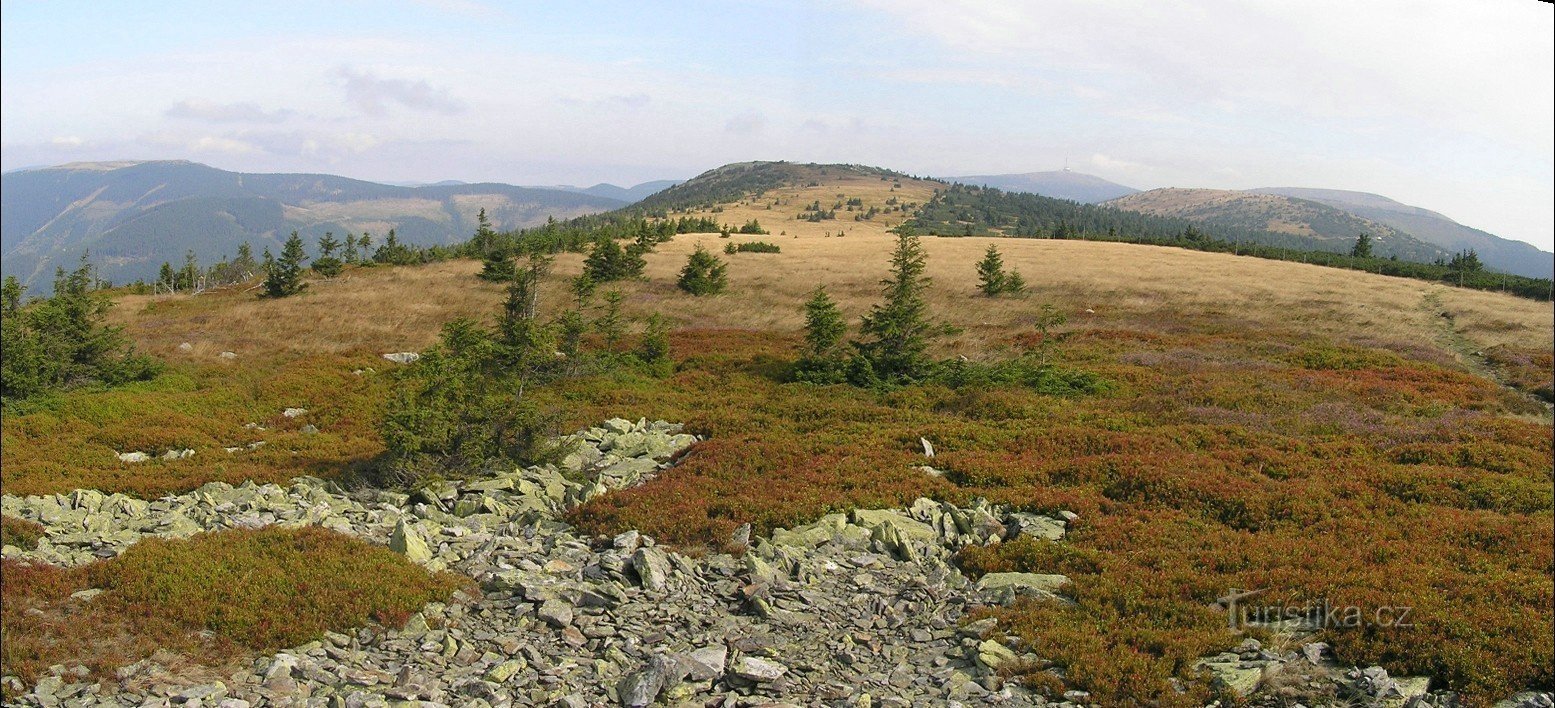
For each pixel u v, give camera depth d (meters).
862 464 19.23
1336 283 64.44
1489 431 23.36
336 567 11.81
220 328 41.91
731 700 9.24
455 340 20.97
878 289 60.12
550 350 26.94
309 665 9.30
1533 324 45.06
